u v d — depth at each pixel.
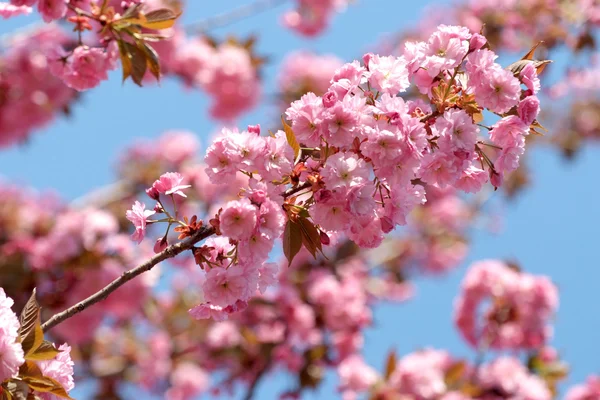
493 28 11.98
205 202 10.80
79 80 4.71
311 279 10.57
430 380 9.14
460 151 3.51
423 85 3.74
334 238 3.80
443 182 3.56
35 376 3.17
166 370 11.24
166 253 3.48
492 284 9.30
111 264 9.41
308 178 3.48
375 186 3.61
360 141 3.50
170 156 11.46
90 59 4.67
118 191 11.06
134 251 9.65
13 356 3.01
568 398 9.77
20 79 9.31
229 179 3.47
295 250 3.52
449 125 3.52
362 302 10.59
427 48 3.72
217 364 10.88
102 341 11.23
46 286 9.33
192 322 11.48
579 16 11.53
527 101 3.61
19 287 9.20
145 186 11.18
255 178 3.53
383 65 3.74
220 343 10.30
